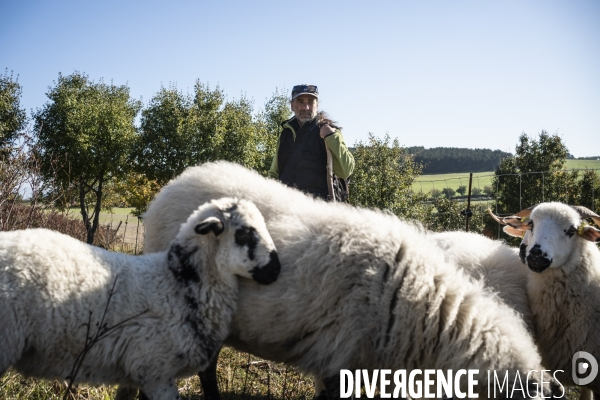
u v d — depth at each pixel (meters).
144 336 3.71
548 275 4.82
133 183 37.06
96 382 3.79
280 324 3.96
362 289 3.83
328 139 5.51
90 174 35.34
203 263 3.95
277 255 3.95
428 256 3.98
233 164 5.07
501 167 40.91
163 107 37.75
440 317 3.81
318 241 3.98
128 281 3.83
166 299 3.84
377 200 33.28
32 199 6.69
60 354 3.63
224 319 3.98
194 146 37.56
